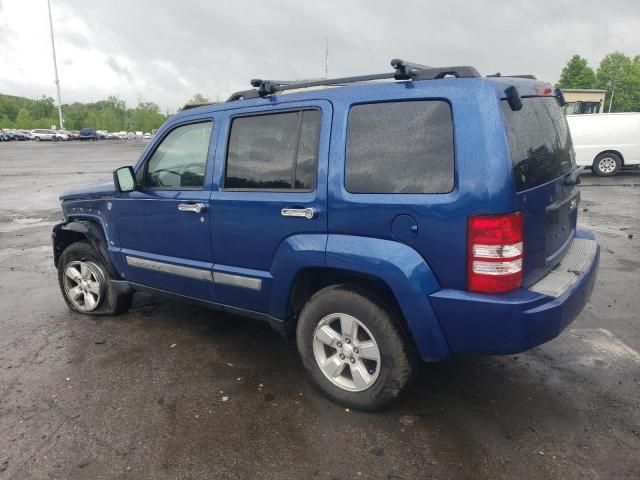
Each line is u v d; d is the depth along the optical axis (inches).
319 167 125.0
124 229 176.4
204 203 148.6
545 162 124.4
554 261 129.3
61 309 206.7
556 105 143.9
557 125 139.9
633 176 616.7
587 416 125.3
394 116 116.3
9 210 471.8
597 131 610.9
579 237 158.9
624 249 283.0
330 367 131.8
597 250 145.9
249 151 140.8
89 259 193.5
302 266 128.0
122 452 115.0
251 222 138.6
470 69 112.8
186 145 156.4
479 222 104.9
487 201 104.2
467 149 106.1
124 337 177.2
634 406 129.1
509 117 111.0
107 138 3462.1
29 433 122.2
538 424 122.5
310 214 125.0
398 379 122.0
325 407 131.9
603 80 3329.2
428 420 125.1
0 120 4352.9
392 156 115.5
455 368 150.3
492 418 125.5
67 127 4382.4
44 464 111.2
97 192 182.1
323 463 110.6
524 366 150.9
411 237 112.7
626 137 605.6
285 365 155.6
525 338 107.4
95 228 188.5
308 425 124.0
